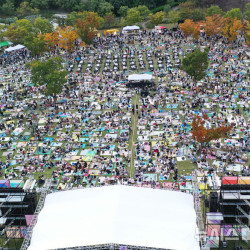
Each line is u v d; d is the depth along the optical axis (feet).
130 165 264.72
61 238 172.35
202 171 252.21
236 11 546.26
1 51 533.55
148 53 474.49
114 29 577.84
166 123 312.50
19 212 206.49
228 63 433.48
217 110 332.39
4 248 196.85
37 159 274.77
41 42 474.08
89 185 244.42
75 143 292.81
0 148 292.81
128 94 371.76
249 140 281.74
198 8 642.22
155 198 194.80
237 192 196.24
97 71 430.61
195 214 187.21
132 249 168.76
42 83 352.08
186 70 362.53
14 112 348.59
